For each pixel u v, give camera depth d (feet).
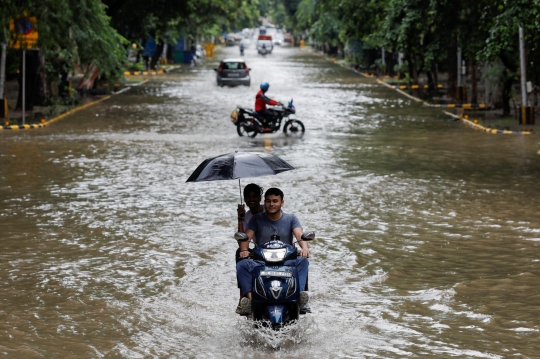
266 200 28.66
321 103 135.44
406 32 121.60
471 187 56.44
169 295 32.37
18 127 94.68
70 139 84.84
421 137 87.71
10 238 41.78
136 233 43.01
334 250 39.42
